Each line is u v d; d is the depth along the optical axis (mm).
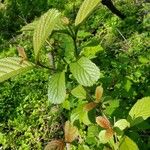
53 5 1585
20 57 353
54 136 927
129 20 1216
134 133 438
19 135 993
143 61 828
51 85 355
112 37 1160
